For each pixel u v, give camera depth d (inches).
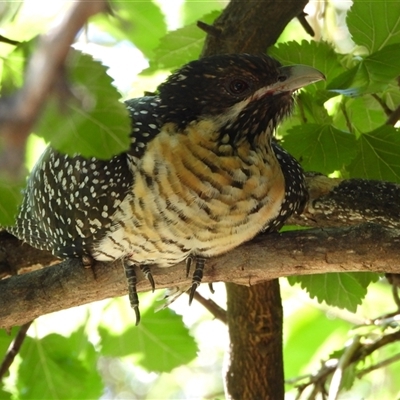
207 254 265.9
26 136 76.3
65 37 75.2
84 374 383.6
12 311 273.3
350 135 301.7
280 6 345.4
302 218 304.0
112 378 621.3
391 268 241.3
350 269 247.1
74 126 154.3
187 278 273.0
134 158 255.8
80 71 152.4
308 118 326.6
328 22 369.7
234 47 342.3
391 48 292.0
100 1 76.1
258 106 269.1
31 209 304.3
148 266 275.6
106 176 257.3
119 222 259.8
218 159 257.4
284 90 272.8
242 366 350.3
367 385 470.0
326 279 335.6
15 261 333.4
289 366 459.8
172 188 253.9
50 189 277.4
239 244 263.3
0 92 151.5
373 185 293.1
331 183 297.1
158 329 401.7
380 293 467.2
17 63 150.0
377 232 242.1
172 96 268.4
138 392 621.6
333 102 348.5
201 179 254.5
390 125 313.1
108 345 402.3
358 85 289.1
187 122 262.8
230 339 352.8
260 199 260.8
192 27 373.4
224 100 266.5
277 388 351.6
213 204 255.0
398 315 325.4
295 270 255.3
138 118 262.8
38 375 382.0
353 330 340.5
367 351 327.3
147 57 420.2
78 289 273.7
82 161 262.1
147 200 254.7
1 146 79.7
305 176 299.1
